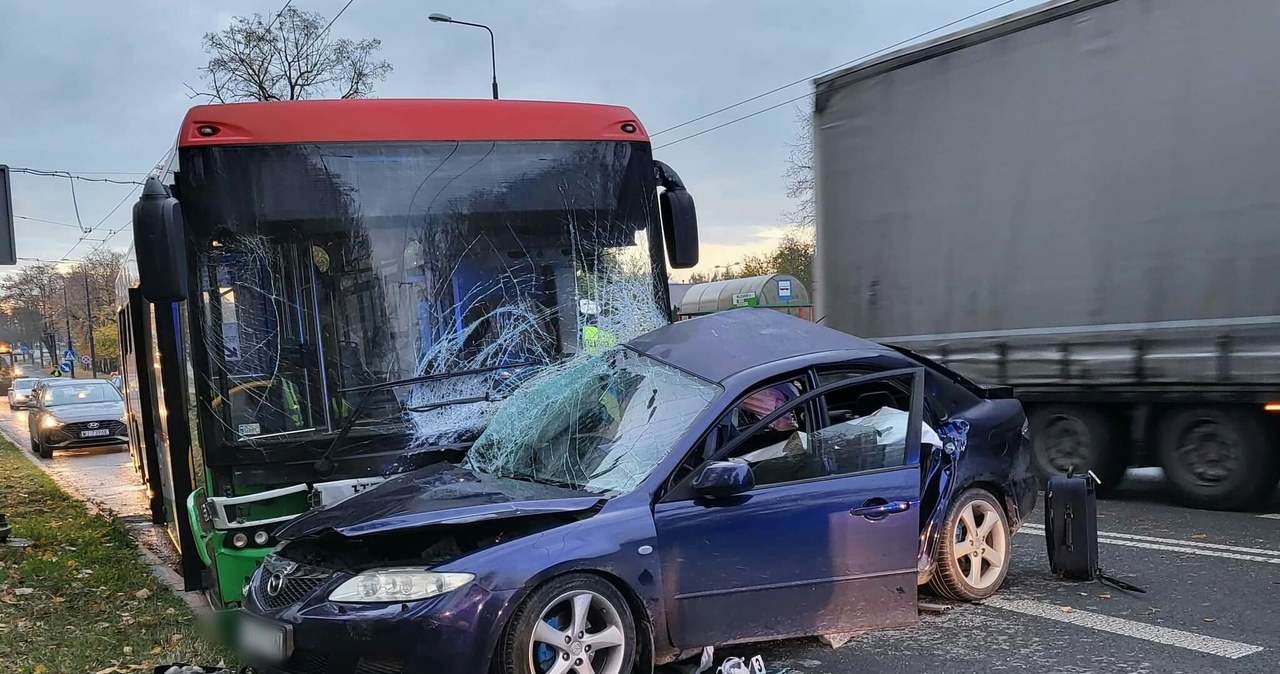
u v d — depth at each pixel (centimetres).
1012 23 915
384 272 548
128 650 509
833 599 445
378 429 532
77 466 1658
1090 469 910
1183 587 576
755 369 464
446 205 568
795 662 472
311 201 537
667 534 411
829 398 499
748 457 445
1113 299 848
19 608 609
